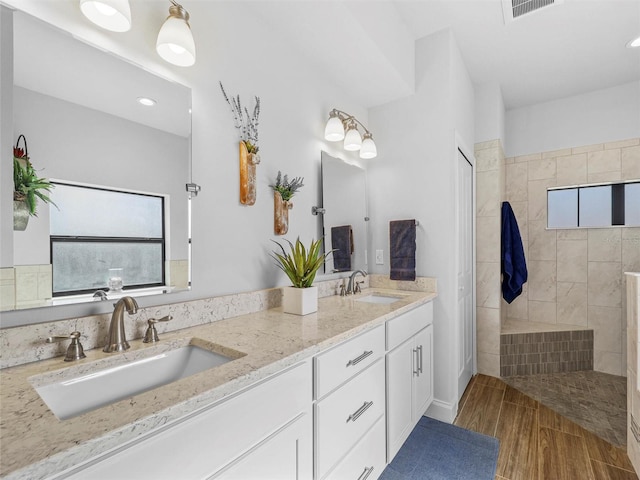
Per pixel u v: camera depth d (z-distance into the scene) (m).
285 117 1.75
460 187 2.45
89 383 0.85
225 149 1.42
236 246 1.46
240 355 0.96
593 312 3.00
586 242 3.04
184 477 0.68
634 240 2.84
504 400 2.39
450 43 2.15
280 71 1.72
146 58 1.15
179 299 1.24
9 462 0.46
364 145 2.20
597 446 1.82
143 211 1.13
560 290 3.15
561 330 2.95
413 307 1.84
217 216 1.38
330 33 1.68
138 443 0.60
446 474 1.60
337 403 1.17
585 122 3.06
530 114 3.33
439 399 2.15
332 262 2.10
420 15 2.04
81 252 0.97
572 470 1.62
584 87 2.95
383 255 2.45
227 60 1.44
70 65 0.97
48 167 0.91
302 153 1.88
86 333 0.95
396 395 1.62
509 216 2.98
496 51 2.40
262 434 0.86
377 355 1.46
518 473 1.61
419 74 2.28
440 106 2.19
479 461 1.70
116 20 1.02
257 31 1.58
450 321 2.13
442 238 2.17
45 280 0.90
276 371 0.89
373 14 1.75
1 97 0.84
